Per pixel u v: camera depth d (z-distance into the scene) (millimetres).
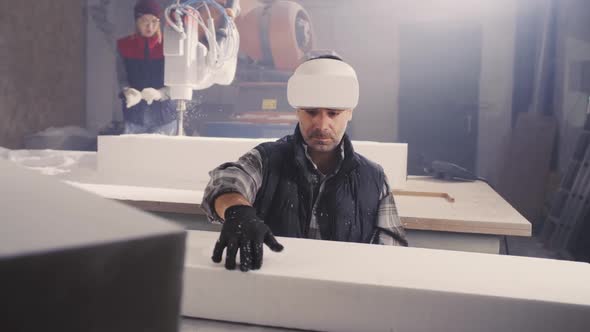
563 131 4395
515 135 4805
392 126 5570
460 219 1325
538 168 4566
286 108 3691
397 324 501
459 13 5277
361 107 5625
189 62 1808
